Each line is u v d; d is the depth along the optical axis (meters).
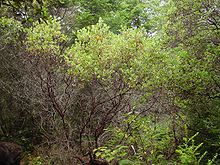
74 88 9.00
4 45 9.78
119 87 8.00
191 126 8.10
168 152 7.61
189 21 8.20
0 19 8.33
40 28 7.72
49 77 8.41
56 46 7.95
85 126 8.14
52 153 8.24
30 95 9.53
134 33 8.18
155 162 7.05
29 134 10.34
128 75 7.72
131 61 8.04
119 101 8.03
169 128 8.07
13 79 9.93
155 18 13.93
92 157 7.50
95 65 8.15
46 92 8.76
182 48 8.38
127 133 7.77
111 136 8.54
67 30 13.35
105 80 8.16
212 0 7.85
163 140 7.77
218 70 7.87
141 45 8.04
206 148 7.97
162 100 7.93
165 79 7.70
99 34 8.35
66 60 8.10
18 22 8.99
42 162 8.26
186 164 6.30
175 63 7.99
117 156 6.98
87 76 8.16
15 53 9.83
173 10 8.37
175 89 7.82
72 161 7.86
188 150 6.46
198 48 8.09
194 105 7.95
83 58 7.97
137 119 8.02
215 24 7.98
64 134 8.61
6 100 10.21
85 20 14.27
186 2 8.14
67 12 13.73
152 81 7.74
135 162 6.80
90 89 8.91
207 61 7.94
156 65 7.77
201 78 7.75
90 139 8.14
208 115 8.00
